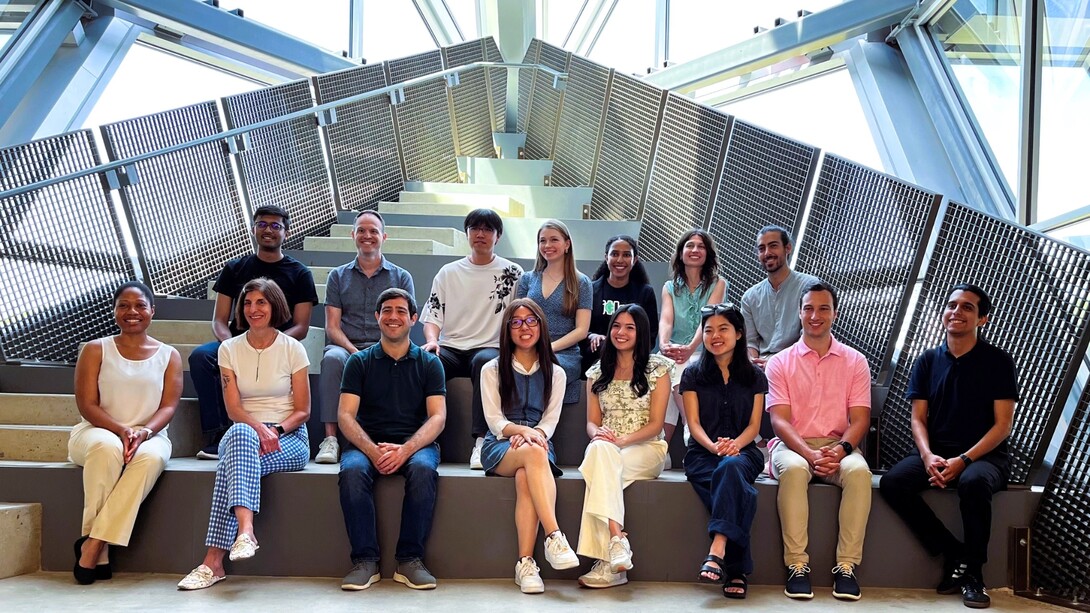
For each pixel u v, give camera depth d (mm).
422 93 6707
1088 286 3291
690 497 3170
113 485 3029
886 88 5586
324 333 4531
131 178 4480
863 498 3070
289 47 6969
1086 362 3688
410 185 6574
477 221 3973
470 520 3113
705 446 3178
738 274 5039
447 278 4008
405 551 3002
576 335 3811
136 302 3293
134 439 3092
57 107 5484
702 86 7215
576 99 6535
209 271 5141
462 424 3727
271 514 3104
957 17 5219
